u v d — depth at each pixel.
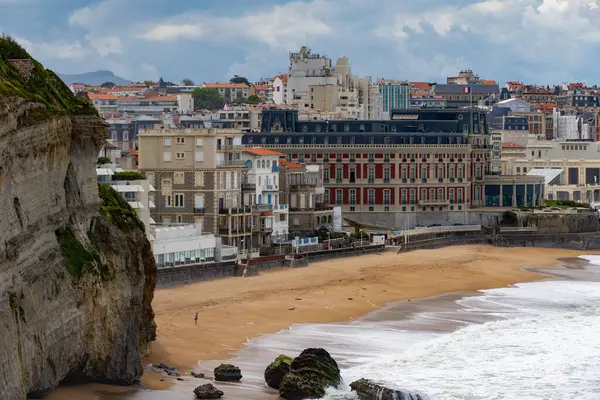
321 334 150.88
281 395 115.69
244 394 115.94
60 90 115.69
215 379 122.12
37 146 101.56
